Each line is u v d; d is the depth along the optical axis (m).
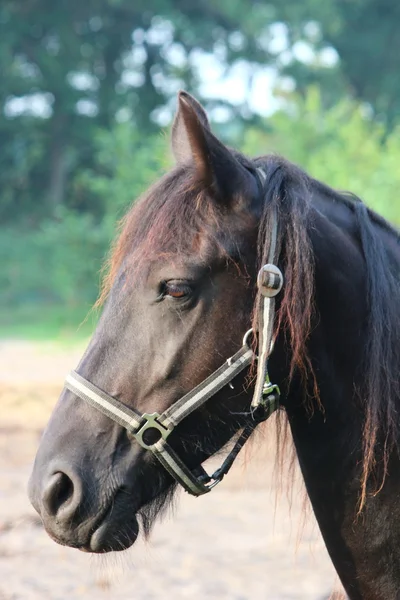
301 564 9.95
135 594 8.76
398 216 27.03
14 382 18.23
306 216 3.90
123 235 3.98
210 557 10.23
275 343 3.84
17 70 60.97
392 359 4.08
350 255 4.09
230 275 3.78
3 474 14.29
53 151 61.16
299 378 3.99
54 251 44.25
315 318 3.95
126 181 36.78
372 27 62.97
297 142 31.03
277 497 4.48
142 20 63.75
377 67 62.66
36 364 23.42
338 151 29.31
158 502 3.98
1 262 49.25
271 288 3.73
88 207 60.22
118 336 3.82
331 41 63.28
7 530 11.17
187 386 3.77
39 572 9.59
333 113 32.09
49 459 3.78
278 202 3.86
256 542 10.88
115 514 3.78
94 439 3.80
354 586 4.17
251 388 3.82
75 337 32.28
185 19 65.25
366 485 4.05
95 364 3.84
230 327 3.78
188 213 3.80
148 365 3.78
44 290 46.84
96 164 60.59
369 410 3.93
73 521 3.74
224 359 3.78
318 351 3.99
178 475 3.84
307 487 4.22
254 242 3.82
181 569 9.74
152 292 3.77
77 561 10.07
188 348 3.76
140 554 10.41
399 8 62.28
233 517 12.20
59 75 60.28
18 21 60.06
